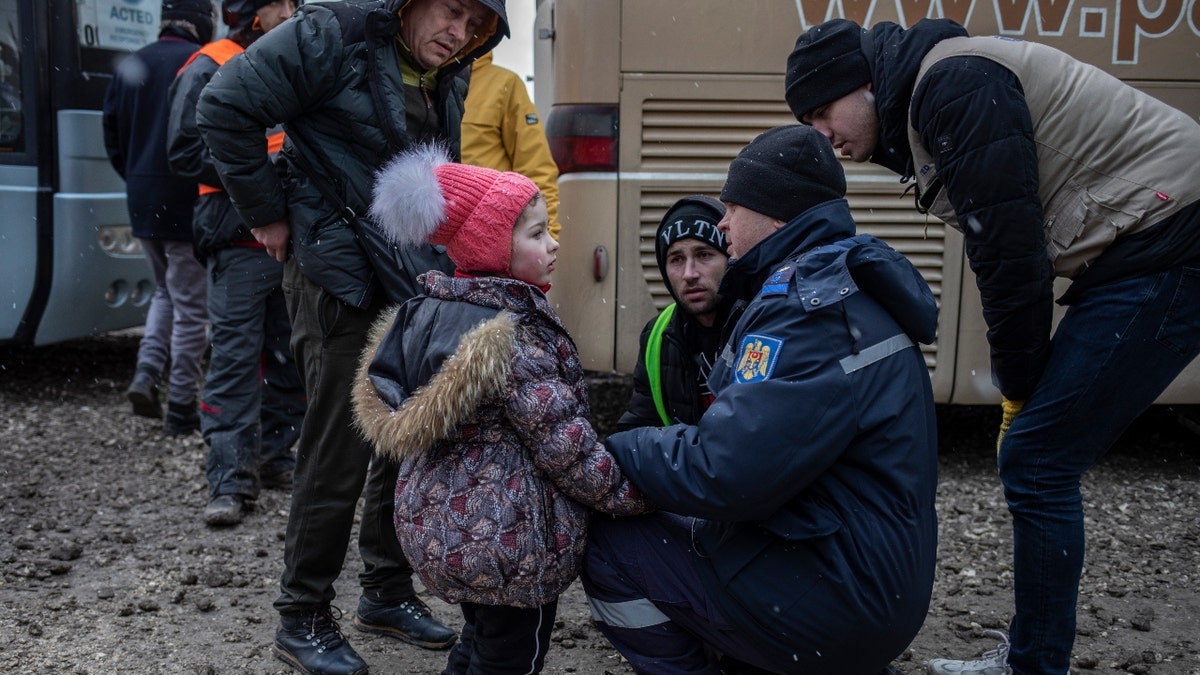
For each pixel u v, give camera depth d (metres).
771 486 2.17
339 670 3.09
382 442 2.37
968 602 3.77
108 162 6.46
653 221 4.90
